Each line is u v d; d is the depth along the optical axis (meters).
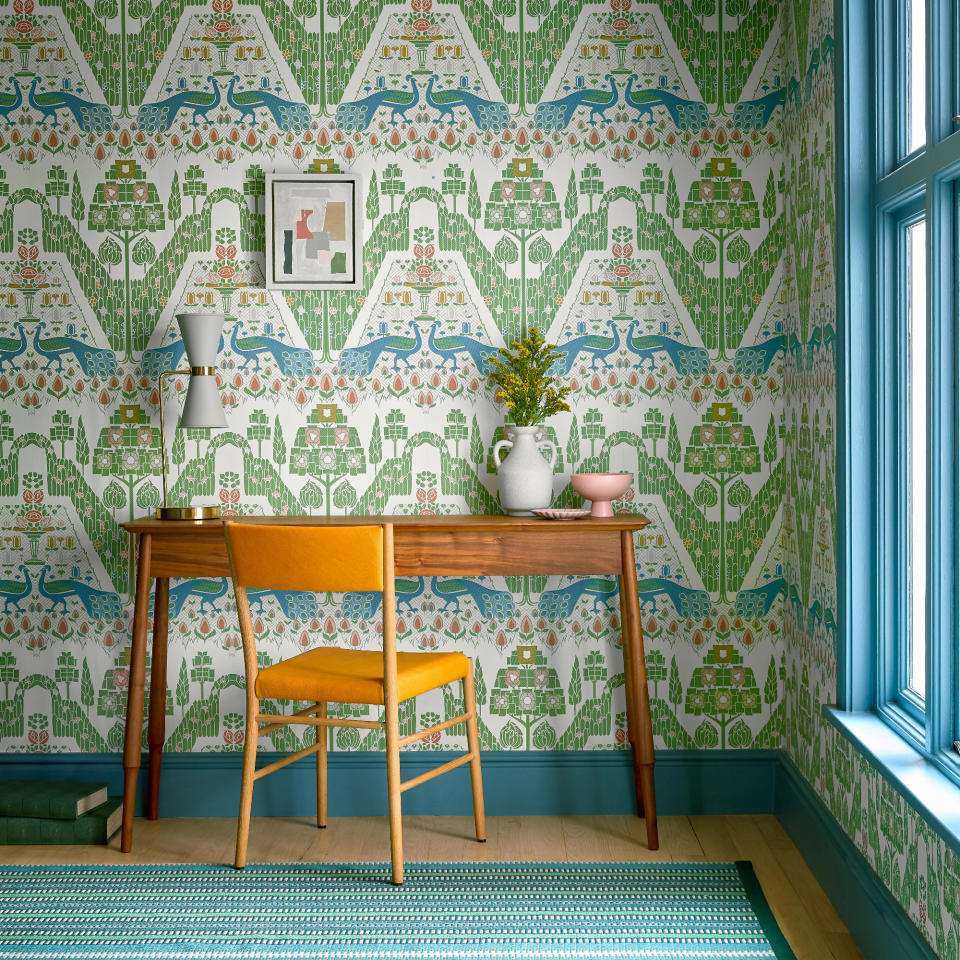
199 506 3.09
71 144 3.06
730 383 3.07
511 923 2.35
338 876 2.61
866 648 2.38
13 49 3.06
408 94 3.06
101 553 3.10
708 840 2.86
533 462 2.91
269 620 3.10
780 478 3.06
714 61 3.04
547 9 3.05
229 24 3.05
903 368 2.31
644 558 3.09
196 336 2.90
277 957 2.21
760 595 3.08
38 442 3.09
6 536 3.10
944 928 1.77
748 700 3.09
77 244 3.07
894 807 2.05
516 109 3.06
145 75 3.06
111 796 3.09
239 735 3.11
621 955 2.20
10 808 2.86
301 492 3.11
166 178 3.07
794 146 2.90
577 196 3.07
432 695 3.09
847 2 2.34
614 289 3.07
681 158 3.05
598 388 3.08
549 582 3.09
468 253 3.08
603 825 2.99
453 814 3.09
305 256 3.05
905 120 2.29
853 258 2.36
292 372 3.09
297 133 3.07
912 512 2.32
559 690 3.10
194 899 2.49
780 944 2.24
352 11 3.06
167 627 3.03
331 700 2.57
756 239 3.05
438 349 3.09
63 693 3.11
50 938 2.30
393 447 3.10
